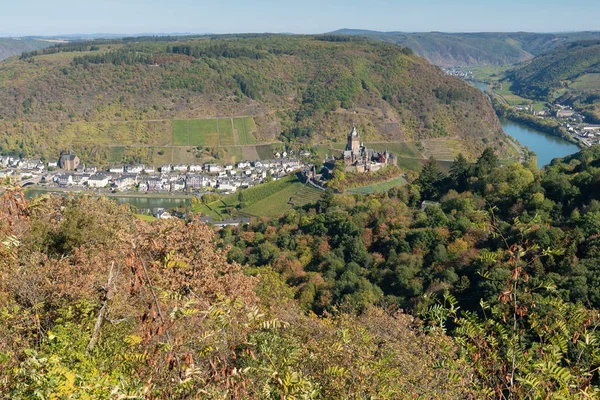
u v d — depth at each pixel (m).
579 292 35.31
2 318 14.91
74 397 8.87
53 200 32.81
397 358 16.75
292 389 9.48
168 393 9.73
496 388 10.98
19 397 9.36
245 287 26.94
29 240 24.69
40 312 17.89
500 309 11.67
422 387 14.95
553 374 9.02
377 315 28.41
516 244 10.79
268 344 11.91
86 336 13.48
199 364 10.78
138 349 12.38
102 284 20.00
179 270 23.33
